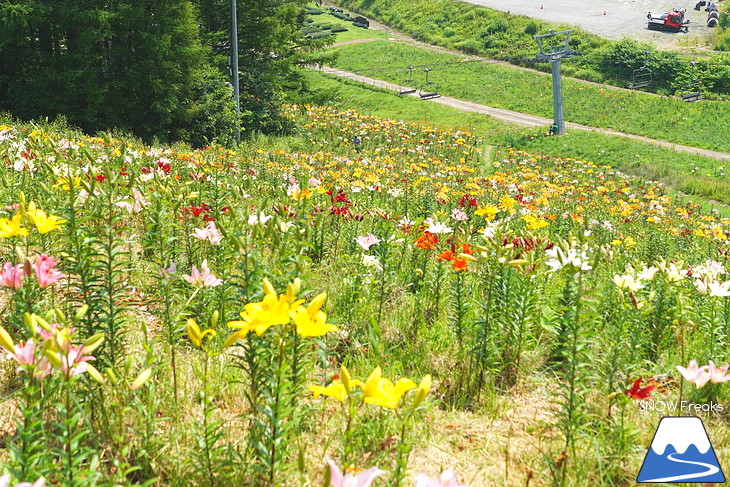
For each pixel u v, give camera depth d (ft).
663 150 127.85
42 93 74.54
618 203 51.60
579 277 11.21
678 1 272.10
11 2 71.41
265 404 9.67
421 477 5.83
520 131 153.99
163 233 15.70
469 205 24.75
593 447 10.69
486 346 13.43
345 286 16.75
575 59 218.18
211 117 88.07
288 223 14.08
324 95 135.74
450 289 16.84
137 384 7.55
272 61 118.11
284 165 43.01
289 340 9.54
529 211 33.91
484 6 289.12
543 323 13.98
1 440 9.52
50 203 15.90
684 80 190.90
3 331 7.18
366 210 23.91
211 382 11.75
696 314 17.02
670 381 13.23
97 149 29.58
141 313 14.43
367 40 282.77
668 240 34.24
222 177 25.82
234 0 96.12
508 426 11.80
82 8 73.67
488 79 216.54
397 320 15.93
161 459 9.30
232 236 10.76
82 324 10.82
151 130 83.30
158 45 76.95
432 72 230.89
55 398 9.40
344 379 6.98
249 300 10.48
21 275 9.66
